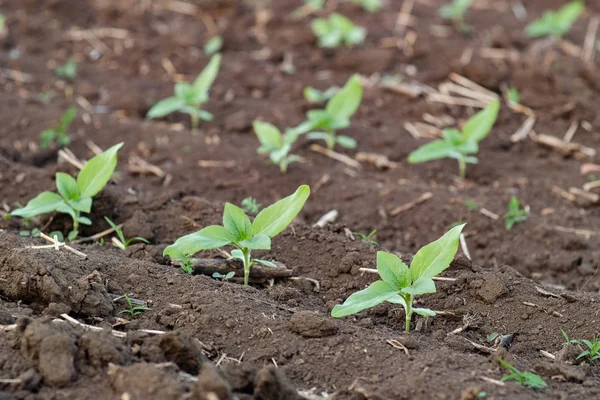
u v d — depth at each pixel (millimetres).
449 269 5527
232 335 4715
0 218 6223
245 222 5000
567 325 5047
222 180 7301
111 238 6086
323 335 4660
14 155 7480
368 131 8375
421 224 6680
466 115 8695
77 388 4113
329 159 7855
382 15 11000
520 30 10602
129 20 10812
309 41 10078
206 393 3896
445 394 4207
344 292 5492
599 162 7836
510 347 4914
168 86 9258
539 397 4238
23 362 4230
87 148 7773
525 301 5219
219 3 11062
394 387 4285
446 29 10562
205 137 8039
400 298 4887
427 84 9289
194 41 10133
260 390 4117
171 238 6133
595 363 4742
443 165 7781
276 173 7426
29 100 8664
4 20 10625
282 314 4922
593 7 11523
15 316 4668
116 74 9547
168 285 5121
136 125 8164
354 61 9641
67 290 4832
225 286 5141
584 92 8836
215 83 9289
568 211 6957
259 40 10344
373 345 4613
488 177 7613
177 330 4480
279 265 5605
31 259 4945
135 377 4043
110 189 6277
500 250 6371
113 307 4891
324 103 8703
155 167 7438
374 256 5656
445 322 5168
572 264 6223
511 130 8445
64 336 4215
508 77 9266
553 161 7887
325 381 4438
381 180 7469
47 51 10055
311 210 6855
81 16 10969
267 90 9195
